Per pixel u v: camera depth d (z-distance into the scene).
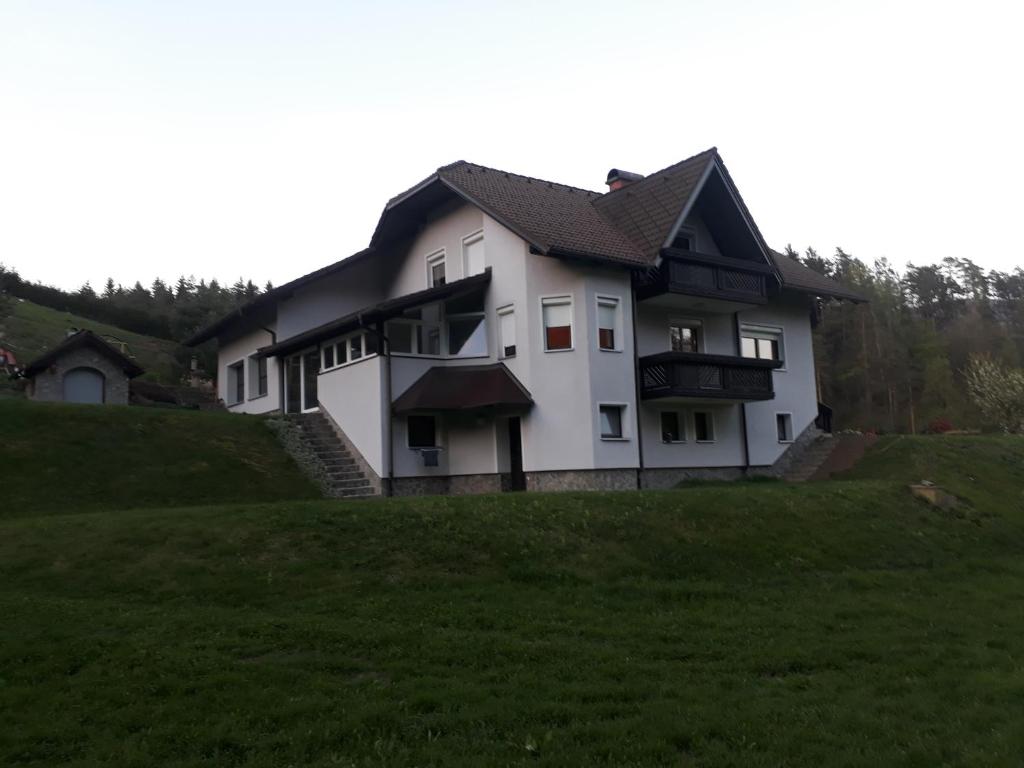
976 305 84.38
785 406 27.91
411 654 8.08
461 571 11.69
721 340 26.36
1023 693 7.38
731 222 25.41
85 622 8.73
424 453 21.92
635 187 25.69
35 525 12.53
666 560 13.23
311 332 24.19
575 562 12.51
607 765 5.51
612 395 21.81
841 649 9.09
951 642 9.77
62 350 29.33
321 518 12.89
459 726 6.22
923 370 64.88
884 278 86.06
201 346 47.78
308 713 6.41
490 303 23.02
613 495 16.08
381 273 28.72
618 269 22.38
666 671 7.94
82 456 18.88
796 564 14.05
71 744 5.87
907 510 18.31
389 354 21.66
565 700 6.93
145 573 10.74
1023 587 14.01
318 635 8.52
